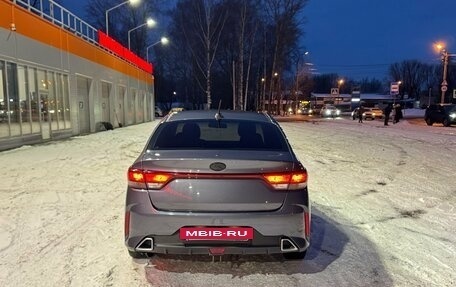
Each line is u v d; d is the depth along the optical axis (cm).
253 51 5753
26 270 402
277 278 390
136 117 3681
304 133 2217
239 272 402
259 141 425
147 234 363
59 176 884
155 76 8200
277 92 7250
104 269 405
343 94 12688
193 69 6097
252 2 5075
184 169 362
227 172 360
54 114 1841
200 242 360
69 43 2027
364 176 927
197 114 502
